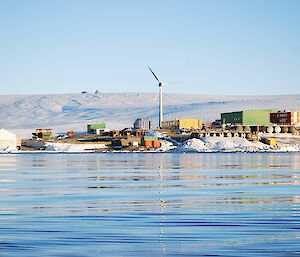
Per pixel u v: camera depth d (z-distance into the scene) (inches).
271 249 1046.4
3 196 1969.7
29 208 1616.6
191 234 1194.6
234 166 4158.5
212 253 1023.0
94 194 2037.4
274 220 1374.3
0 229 1257.4
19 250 1044.5
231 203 1724.9
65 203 1743.4
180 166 4190.5
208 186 2362.2
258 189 2204.7
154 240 1135.0
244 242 1109.1
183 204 1706.4
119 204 1712.6
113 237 1163.3
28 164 4709.6
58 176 3056.1
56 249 1053.8
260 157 6437.0
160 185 2428.6
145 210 1571.1
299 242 1104.2
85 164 4662.9
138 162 5029.5
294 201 1770.4
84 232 1218.6
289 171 3469.5
